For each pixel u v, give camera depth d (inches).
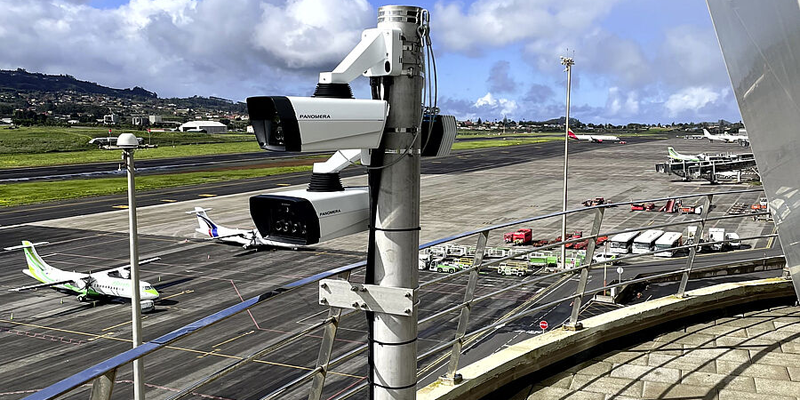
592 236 155.6
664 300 185.5
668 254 1146.0
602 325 164.9
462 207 1993.1
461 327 129.6
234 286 1143.6
